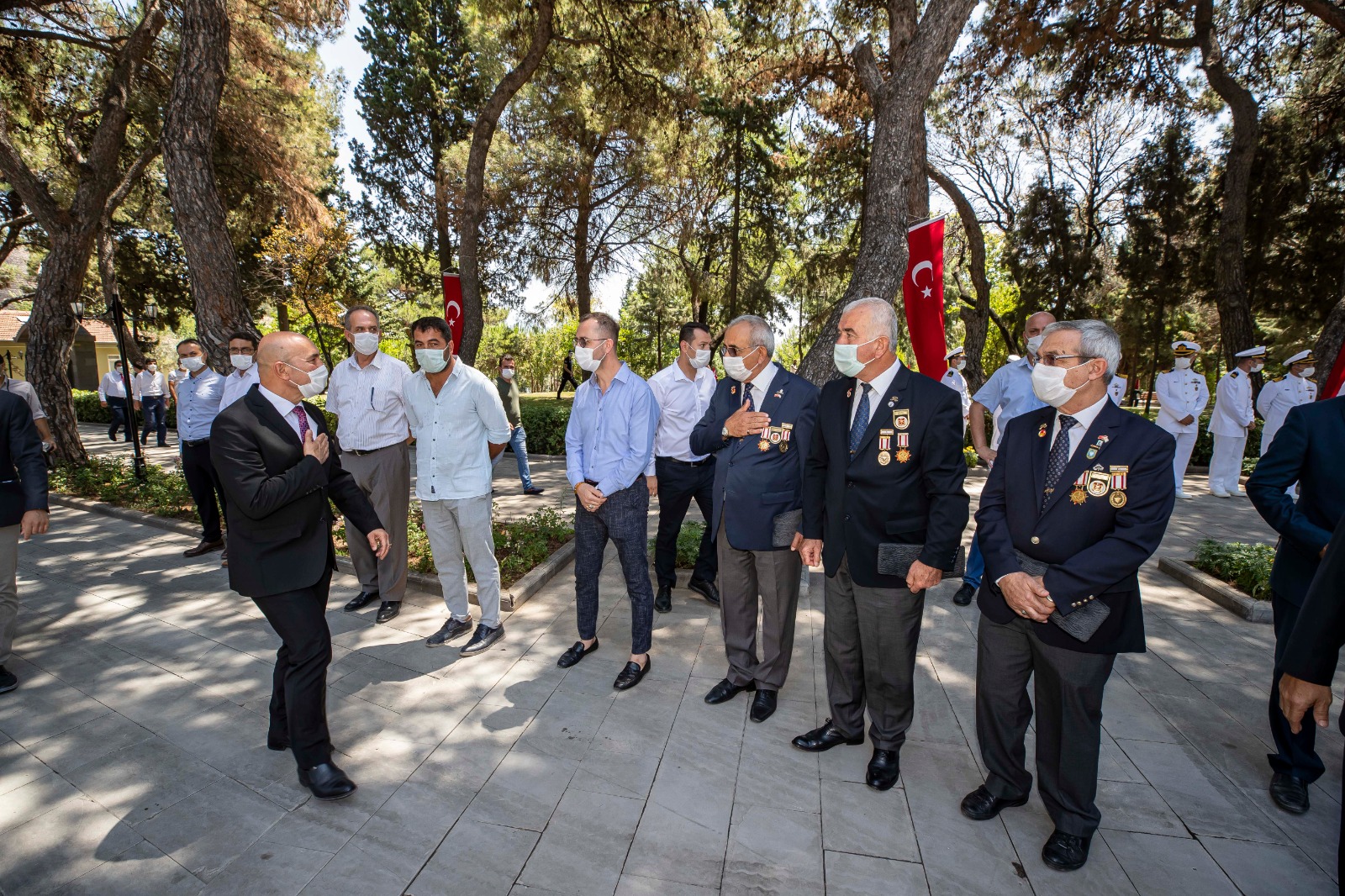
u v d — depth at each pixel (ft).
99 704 11.35
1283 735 8.98
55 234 31.73
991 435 46.01
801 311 72.95
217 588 16.74
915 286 15.69
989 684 8.34
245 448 8.38
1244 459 37.63
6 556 11.79
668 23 35.09
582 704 11.23
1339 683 12.25
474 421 12.94
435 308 97.81
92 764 9.70
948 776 9.49
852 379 9.46
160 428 46.85
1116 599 7.39
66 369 32.60
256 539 8.62
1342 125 47.24
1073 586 7.22
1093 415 7.72
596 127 46.09
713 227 62.64
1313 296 54.95
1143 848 8.03
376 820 8.50
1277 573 9.12
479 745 10.08
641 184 55.42
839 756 9.89
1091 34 36.19
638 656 12.01
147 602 15.85
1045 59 39.17
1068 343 7.48
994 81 40.75
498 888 7.39
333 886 7.44
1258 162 51.19
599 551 12.42
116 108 32.37
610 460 11.77
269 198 47.21
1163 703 11.41
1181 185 57.72
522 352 144.66
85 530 22.33
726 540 10.93
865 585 8.91
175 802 8.88
